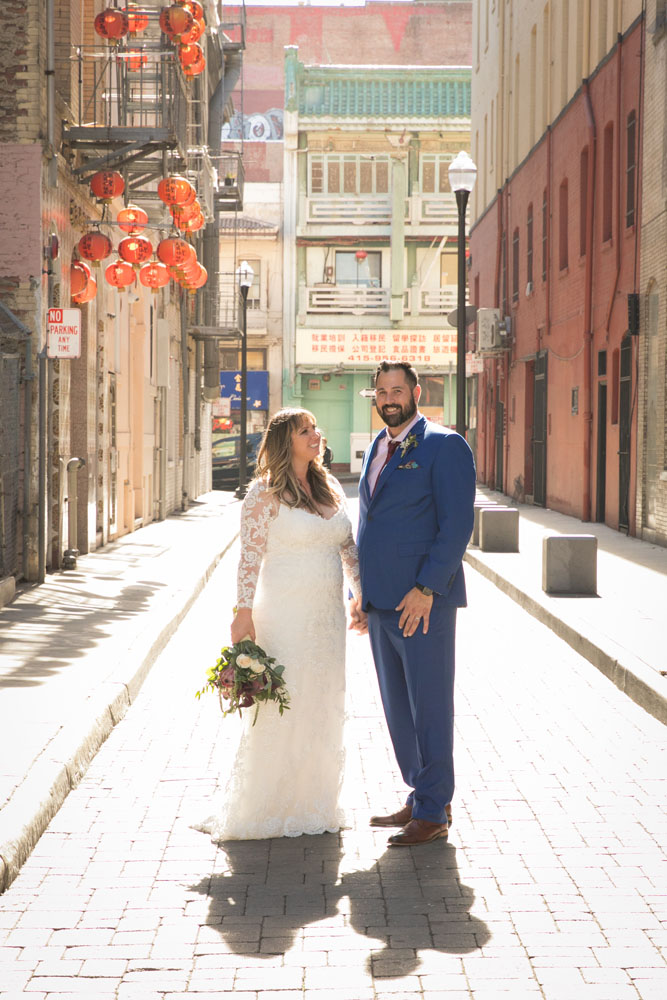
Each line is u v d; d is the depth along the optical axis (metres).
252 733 5.51
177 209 15.65
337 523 5.62
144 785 6.28
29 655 9.04
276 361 50.09
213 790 6.20
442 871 5.09
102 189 14.50
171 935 4.42
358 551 5.72
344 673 5.70
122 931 4.46
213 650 10.41
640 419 20.03
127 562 16.16
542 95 29.36
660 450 18.97
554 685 9.00
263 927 4.50
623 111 21.52
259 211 49.91
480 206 40.25
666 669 8.67
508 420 34.22
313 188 49.72
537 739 7.32
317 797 5.62
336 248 49.81
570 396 25.88
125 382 21.02
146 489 24.03
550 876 5.02
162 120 15.75
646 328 19.86
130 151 14.99
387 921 4.55
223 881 4.97
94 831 5.56
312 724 5.57
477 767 6.68
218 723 7.64
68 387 15.22
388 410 5.62
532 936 4.41
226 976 4.08
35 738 6.52
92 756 6.74
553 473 27.94
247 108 57.88
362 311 49.78
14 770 5.92
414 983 4.02
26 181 13.37
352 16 58.03
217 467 46.53
